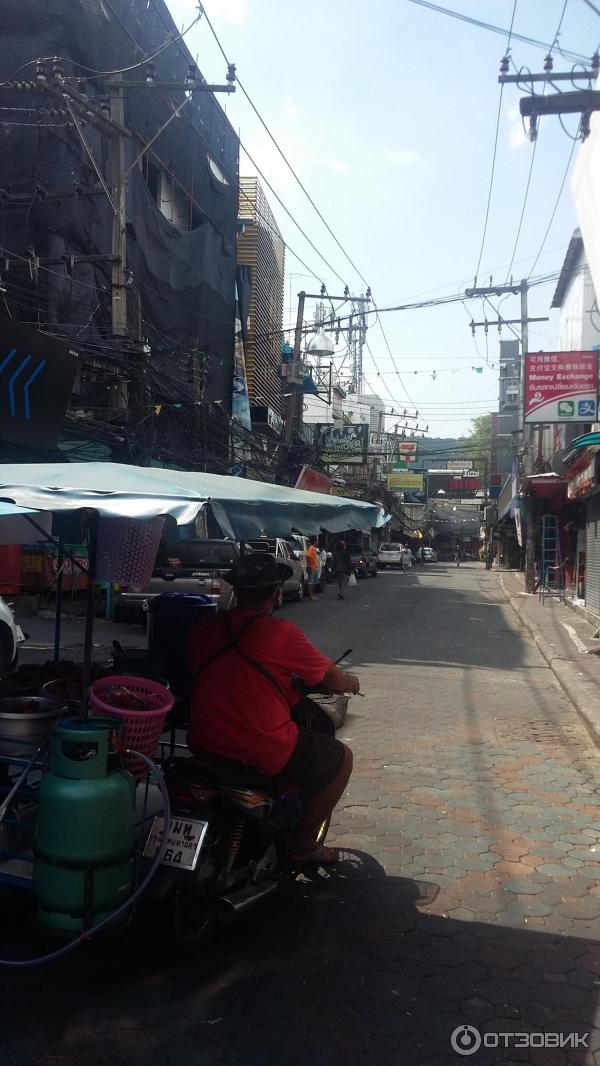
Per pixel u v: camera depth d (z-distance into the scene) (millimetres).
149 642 4629
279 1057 2725
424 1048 2801
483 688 9688
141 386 14125
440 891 4109
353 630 14922
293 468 25797
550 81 9070
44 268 13516
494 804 5500
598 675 10281
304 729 3795
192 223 20125
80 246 14852
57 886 3039
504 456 41719
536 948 3545
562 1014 3033
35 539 4375
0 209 13820
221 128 21797
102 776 3113
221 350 21469
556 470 23734
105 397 14336
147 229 17344
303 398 35906
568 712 8477
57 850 3033
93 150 15164
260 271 28672
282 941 3531
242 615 3688
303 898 3980
